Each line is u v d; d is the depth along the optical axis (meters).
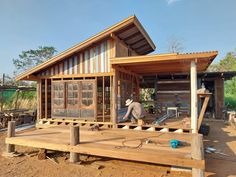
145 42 11.59
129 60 7.39
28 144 6.12
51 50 34.41
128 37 9.96
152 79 14.63
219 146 7.40
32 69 9.34
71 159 5.60
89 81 9.00
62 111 9.48
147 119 9.45
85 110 9.03
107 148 5.11
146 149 4.99
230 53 35.75
